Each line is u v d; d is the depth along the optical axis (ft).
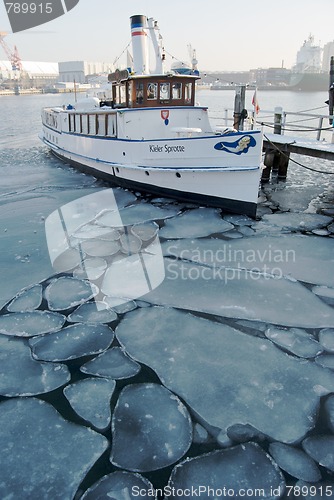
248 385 13.75
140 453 11.38
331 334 16.33
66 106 51.90
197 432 12.00
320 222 28.81
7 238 26.71
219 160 28.71
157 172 32.42
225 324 17.04
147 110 32.60
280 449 11.43
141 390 13.64
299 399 13.15
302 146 33.50
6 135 84.28
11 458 11.27
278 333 16.42
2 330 16.94
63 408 12.97
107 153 36.63
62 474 10.81
